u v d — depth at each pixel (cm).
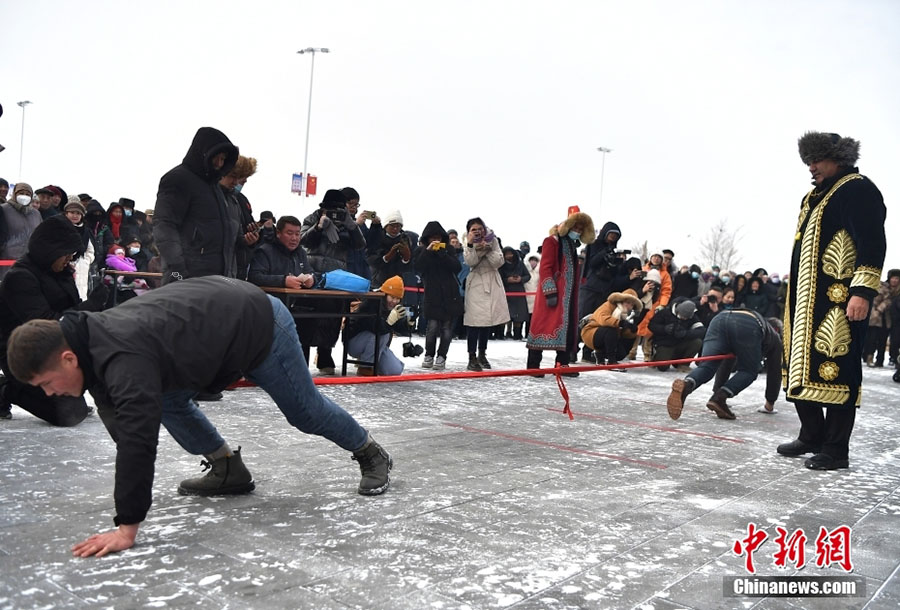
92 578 259
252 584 260
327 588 260
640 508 381
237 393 668
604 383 930
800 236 529
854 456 564
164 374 283
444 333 937
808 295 514
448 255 916
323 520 334
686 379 643
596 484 427
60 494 354
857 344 502
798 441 545
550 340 923
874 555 329
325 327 786
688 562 305
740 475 473
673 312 1139
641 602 264
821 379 506
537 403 728
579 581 279
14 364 265
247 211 671
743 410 782
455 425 588
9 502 340
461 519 346
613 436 583
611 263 1155
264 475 406
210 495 364
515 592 266
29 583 253
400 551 300
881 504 417
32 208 955
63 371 270
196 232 566
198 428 350
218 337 294
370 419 592
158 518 326
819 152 510
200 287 305
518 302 1491
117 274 863
